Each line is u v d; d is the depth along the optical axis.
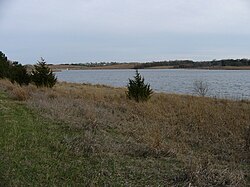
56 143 7.45
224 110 14.27
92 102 15.99
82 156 6.77
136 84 18.55
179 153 7.57
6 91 19.36
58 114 11.22
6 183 5.02
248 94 30.84
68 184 5.25
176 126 11.03
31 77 24.61
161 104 15.92
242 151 8.13
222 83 50.31
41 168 5.84
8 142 7.23
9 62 33.84
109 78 86.31
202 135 9.93
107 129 9.86
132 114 13.23
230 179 5.56
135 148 7.51
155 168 6.29
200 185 5.32
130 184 5.41
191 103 16.12
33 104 13.40
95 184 5.32
